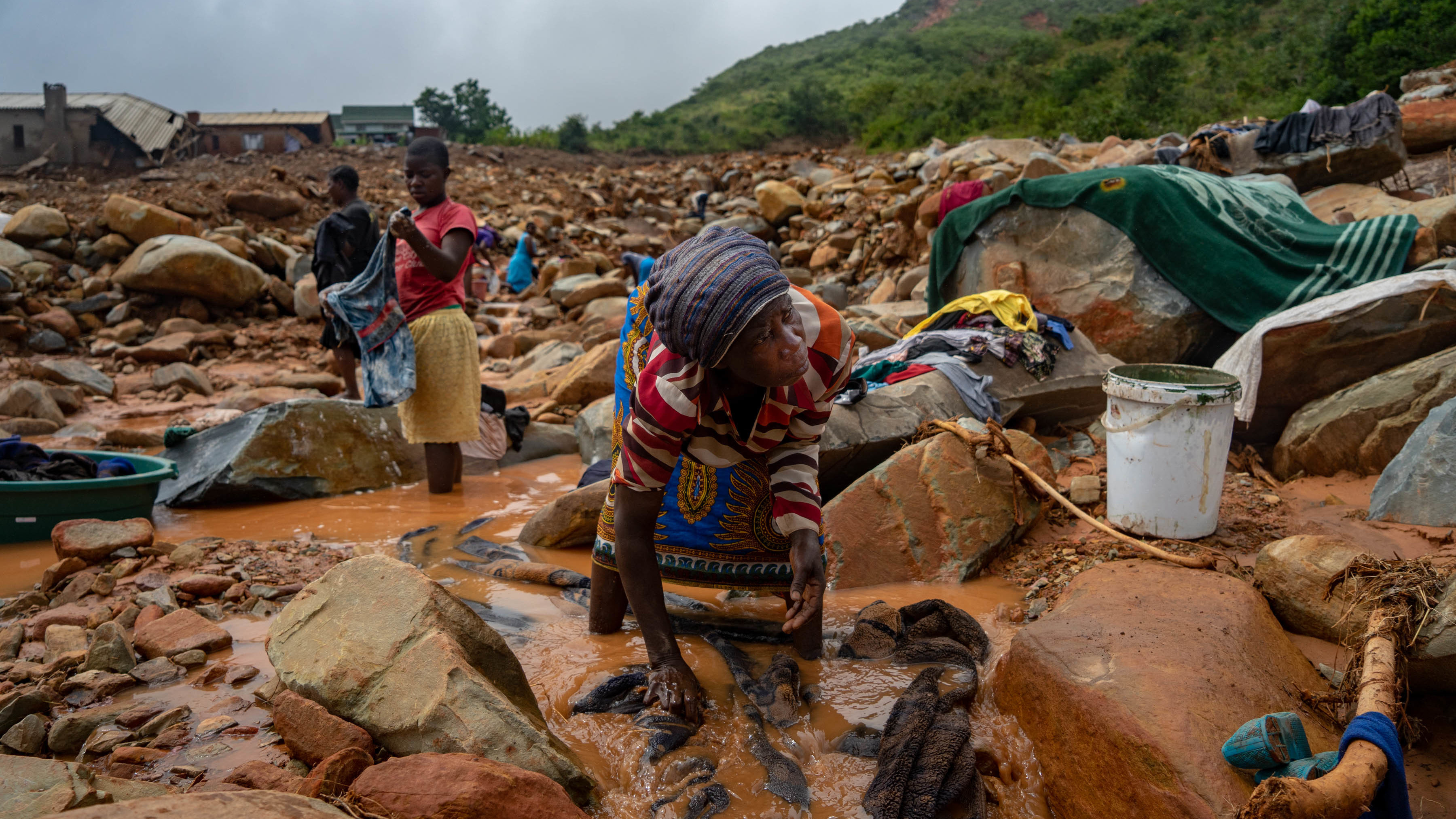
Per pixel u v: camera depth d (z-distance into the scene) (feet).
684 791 7.51
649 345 9.20
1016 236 21.27
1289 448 15.11
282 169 54.19
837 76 205.98
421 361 16.79
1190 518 12.55
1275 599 9.98
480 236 48.42
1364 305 15.06
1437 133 27.25
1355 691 7.79
